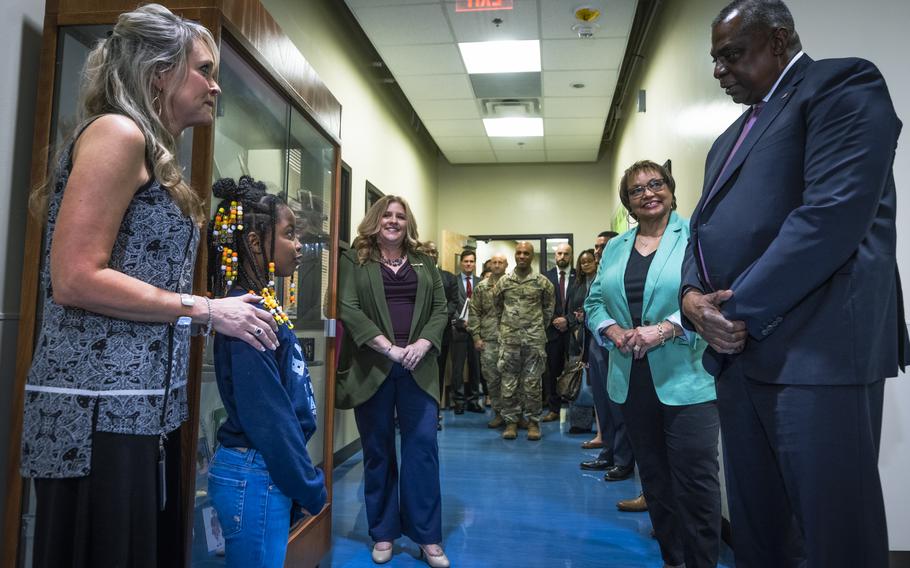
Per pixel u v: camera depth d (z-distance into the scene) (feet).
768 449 3.87
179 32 3.48
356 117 15.66
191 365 4.51
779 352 3.54
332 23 13.97
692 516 5.87
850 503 3.29
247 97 5.54
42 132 4.52
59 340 3.12
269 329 3.79
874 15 7.36
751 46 3.97
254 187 4.52
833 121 3.42
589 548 8.04
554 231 27.61
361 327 7.32
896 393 7.11
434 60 16.78
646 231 6.72
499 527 8.87
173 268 3.43
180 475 3.78
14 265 4.52
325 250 7.55
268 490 3.91
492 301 16.98
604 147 27.02
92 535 3.09
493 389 17.52
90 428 3.08
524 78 18.08
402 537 8.48
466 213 28.02
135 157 3.17
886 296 3.45
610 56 16.53
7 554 4.25
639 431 6.43
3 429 4.42
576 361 16.14
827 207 3.28
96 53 3.43
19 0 4.59
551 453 13.97
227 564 3.90
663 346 5.99
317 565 6.73
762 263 3.51
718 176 4.39
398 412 7.66
